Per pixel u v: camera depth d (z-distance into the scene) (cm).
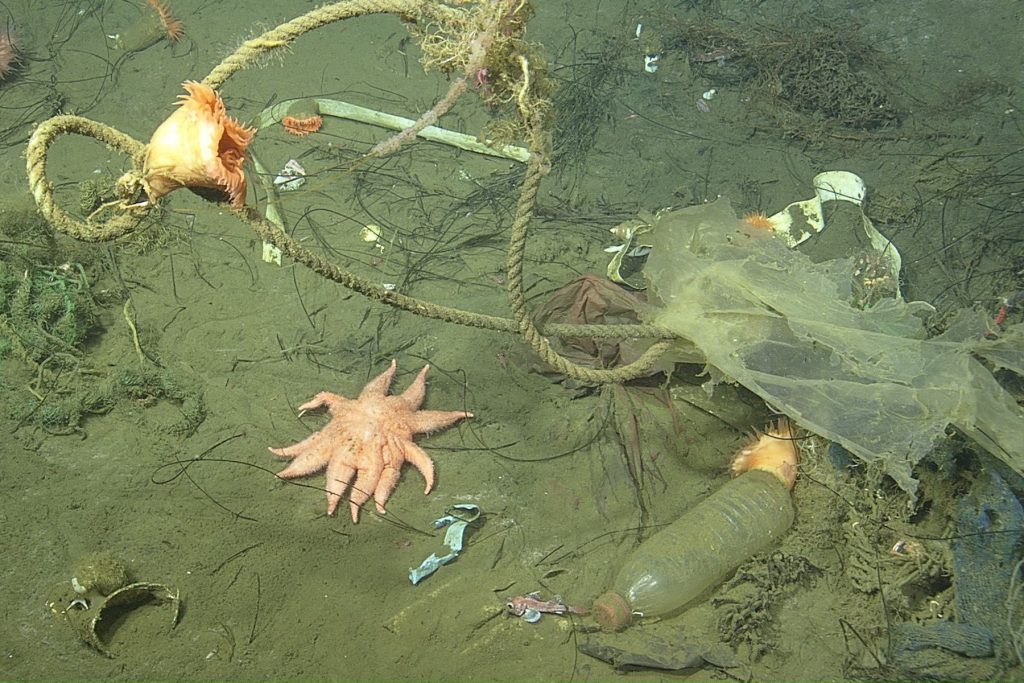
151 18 207
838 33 211
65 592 121
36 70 200
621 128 194
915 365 130
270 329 151
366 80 202
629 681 116
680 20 219
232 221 169
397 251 166
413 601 122
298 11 219
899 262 163
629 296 145
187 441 137
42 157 90
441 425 137
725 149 190
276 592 122
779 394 130
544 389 145
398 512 130
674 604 121
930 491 130
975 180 183
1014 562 123
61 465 133
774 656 118
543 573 125
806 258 142
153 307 153
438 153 186
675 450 138
